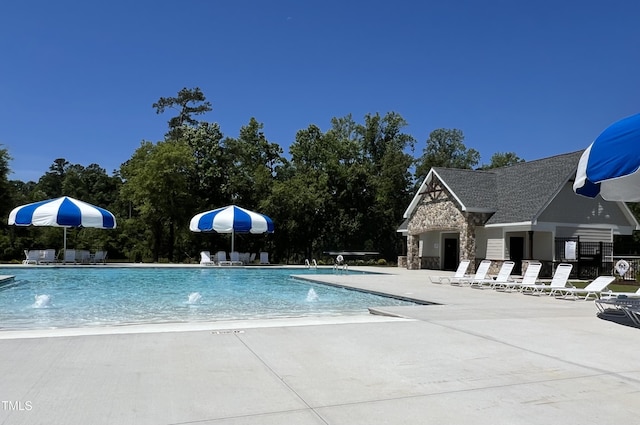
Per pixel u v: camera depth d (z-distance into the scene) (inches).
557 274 603.2
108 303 559.2
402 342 274.2
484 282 718.5
